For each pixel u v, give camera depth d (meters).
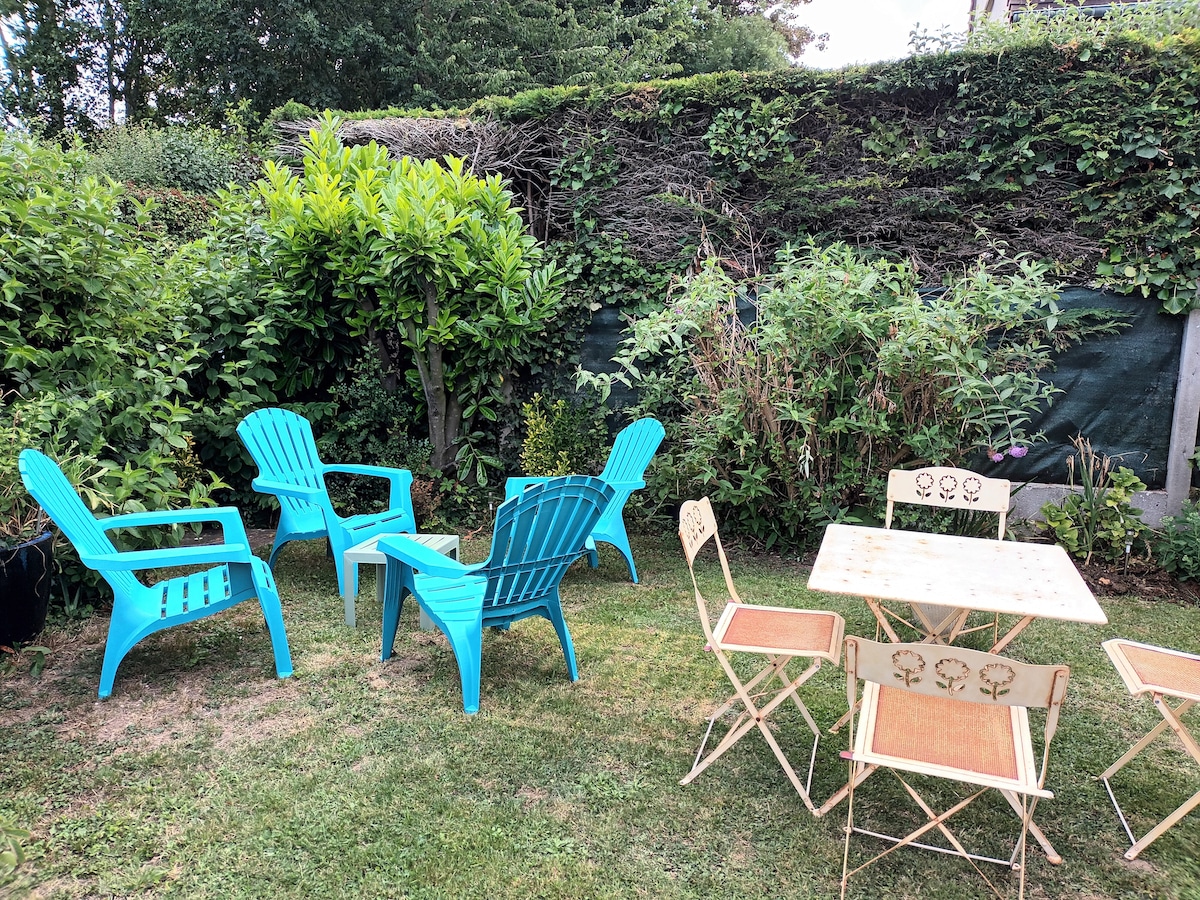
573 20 14.73
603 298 5.30
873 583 2.17
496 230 5.00
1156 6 4.61
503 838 2.00
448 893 1.80
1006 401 4.15
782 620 2.50
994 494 3.07
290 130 6.16
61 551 3.22
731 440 4.51
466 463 5.20
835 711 2.68
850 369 4.29
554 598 2.90
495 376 5.23
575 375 5.26
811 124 4.95
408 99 14.06
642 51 14.78
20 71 16.36
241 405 4.51
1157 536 4.21
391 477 4.26
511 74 13.63
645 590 3.95
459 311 5.05
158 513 3.00
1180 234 4.19
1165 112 4.20
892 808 2.16
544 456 4.86
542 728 2.55
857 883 1.87
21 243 3.35
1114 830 2.08
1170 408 4.39
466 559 4.41
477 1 14.40
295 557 4.48
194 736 2.47
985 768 1.69
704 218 5.12
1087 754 2.44
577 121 5.36
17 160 3.55
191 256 4.86
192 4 13.58
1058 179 4.53
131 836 1.97
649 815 2.11
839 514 4.29
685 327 4.25
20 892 1.77
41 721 2.54
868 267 4.21
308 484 4.21
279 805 2.11
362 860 1.90
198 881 1.83
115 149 8.24
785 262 4.49
